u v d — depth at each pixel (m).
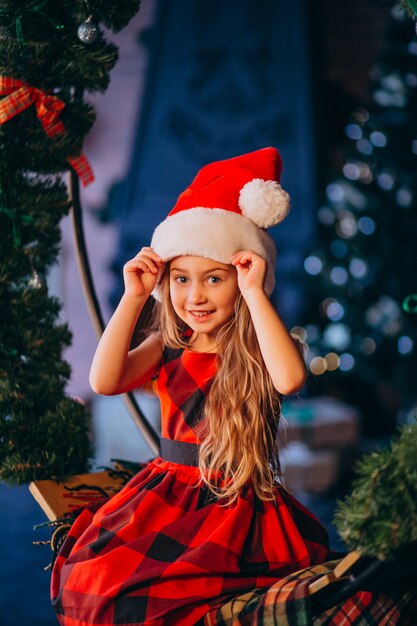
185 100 5.64
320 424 4.54
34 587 2.88
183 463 1.62
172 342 1.70
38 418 1.96
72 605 1.46
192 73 5.63
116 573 1.45
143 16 5.71
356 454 4.54
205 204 1.63
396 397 5.06
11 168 1.96
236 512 1.52
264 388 1.63
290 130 5.50
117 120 5.82
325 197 4.52
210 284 1.61
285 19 5.53
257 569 1.49
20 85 1.90
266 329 1.56
